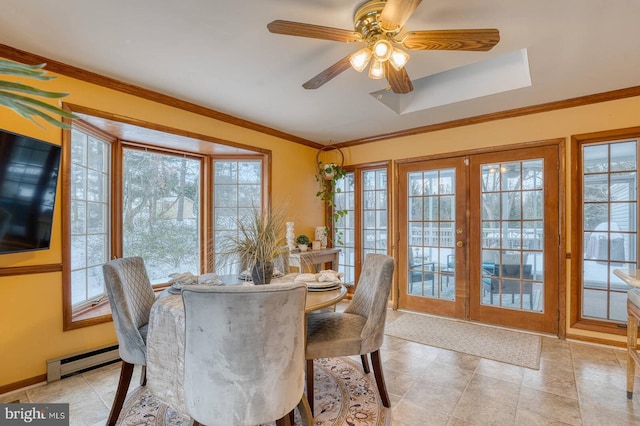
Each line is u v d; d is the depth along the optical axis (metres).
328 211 5.02
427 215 4.12
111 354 2.67
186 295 1.40
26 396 2.19
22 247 2.13
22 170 2.10
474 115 3.64
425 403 2.14
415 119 3.78
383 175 4.56
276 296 1.40
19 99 0.90
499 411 2.04
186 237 3.89
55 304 2.42
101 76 2.59
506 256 3.58
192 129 3.27
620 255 3.02
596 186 3.12
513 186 3.53
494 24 1.94
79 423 1.92
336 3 1.75
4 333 2.20
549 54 2.29
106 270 1.92
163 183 3.69
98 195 3.08
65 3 1.75
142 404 2.11
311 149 4.84
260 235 2.23
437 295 4.04
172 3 1.75
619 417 1.97
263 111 3.47
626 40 2.10
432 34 1.68
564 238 3.20
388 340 3.23
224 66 2.47
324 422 1.94
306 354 1.96
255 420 1.43
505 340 3.20
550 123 3.28
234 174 4.15
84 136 2.88
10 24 1.93
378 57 1.81
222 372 1.40
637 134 2.89
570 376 2.47
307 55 2.31
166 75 2.61
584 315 3.18
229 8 1.79
